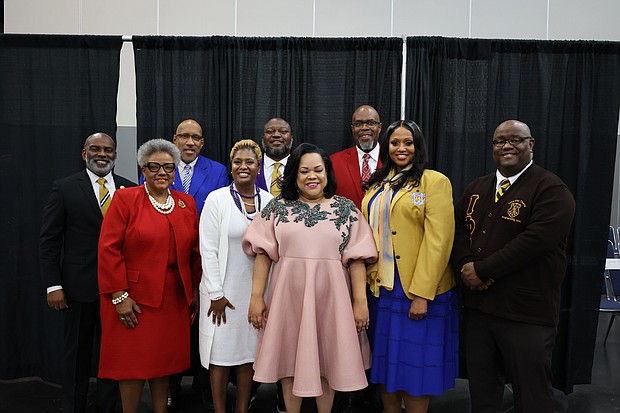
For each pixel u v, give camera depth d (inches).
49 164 120.8
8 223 120.8
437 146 120.3
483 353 89.7
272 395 123.0
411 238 89.7
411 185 89.8
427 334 88.8
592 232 121.6
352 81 122.8
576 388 129.2
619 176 193.9
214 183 112.7
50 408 113.3
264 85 123.3
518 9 168.2
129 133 169.0
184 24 166.6
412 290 86.7
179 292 94.0
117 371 90.3
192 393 123.3
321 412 91.8
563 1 168.2
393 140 91.5
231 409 113.4
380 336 90.6
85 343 104.0
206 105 122.8
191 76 122.1
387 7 167.8
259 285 90.1
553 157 121.6
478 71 120.6
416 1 167.9
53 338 121.1
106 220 89.8
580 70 119.8
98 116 120.4
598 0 168.7
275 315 86.4
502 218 86.4
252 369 97.1
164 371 91.7
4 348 121.4
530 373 83.7
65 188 101.1
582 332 122.2
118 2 165.9
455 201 121.0
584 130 119.7
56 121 120.3
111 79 120.0
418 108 120.1
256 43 122.3
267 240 89.4
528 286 84.2
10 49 119.3
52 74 119.8
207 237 93.2
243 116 123.8
